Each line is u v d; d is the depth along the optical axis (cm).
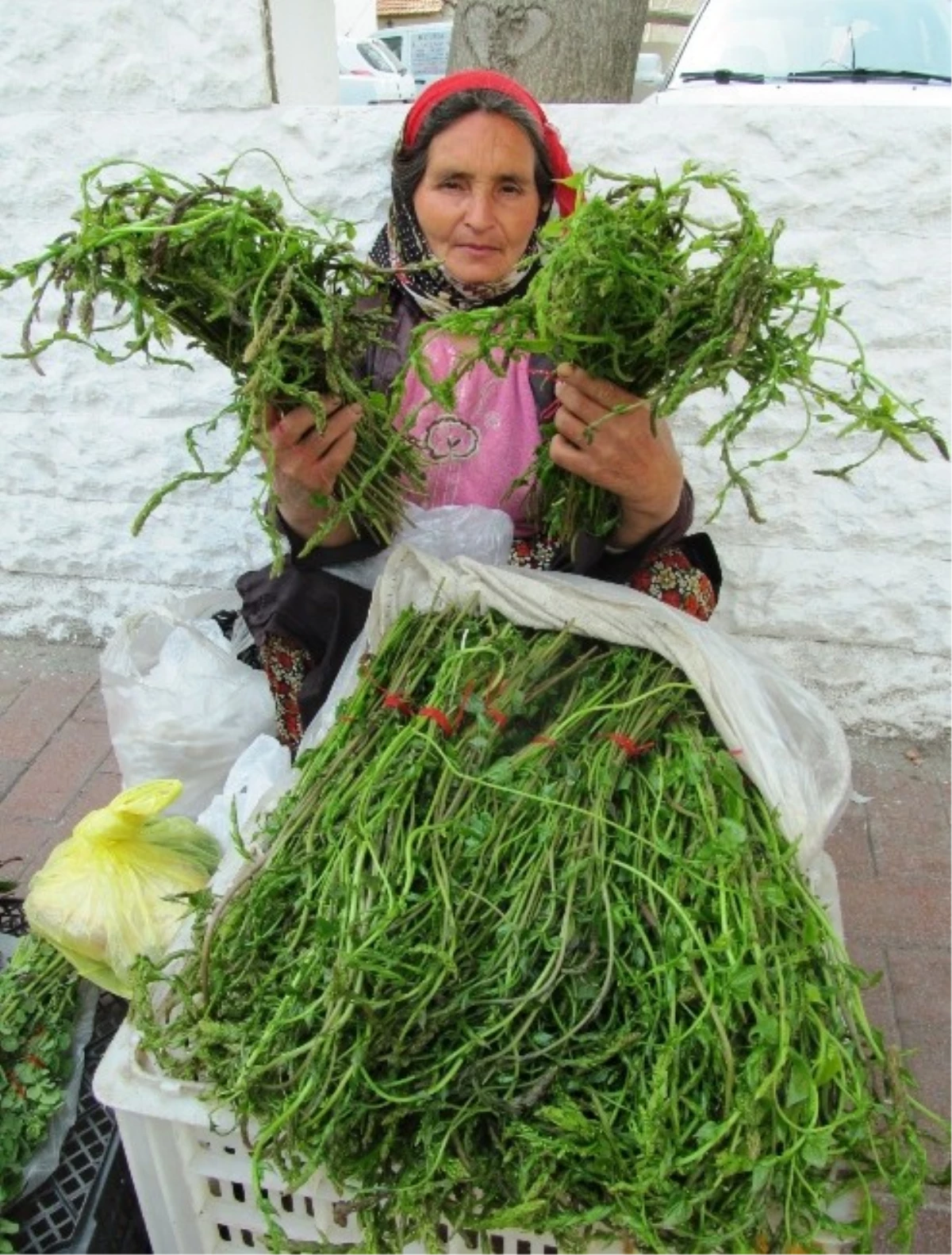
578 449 150
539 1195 109
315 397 126
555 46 275
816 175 244
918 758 284
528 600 159
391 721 149
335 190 262
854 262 250
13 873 250
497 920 126
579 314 124
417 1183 111
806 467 269
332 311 127
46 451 306
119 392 295
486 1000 117
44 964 165
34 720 299
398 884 127
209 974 127
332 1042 112
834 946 127
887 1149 115
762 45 373
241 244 124
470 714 149
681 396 116
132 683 210
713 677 147
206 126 262
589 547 172
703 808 131
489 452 183
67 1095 155
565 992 121
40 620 330
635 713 144
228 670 211
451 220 173
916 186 241
